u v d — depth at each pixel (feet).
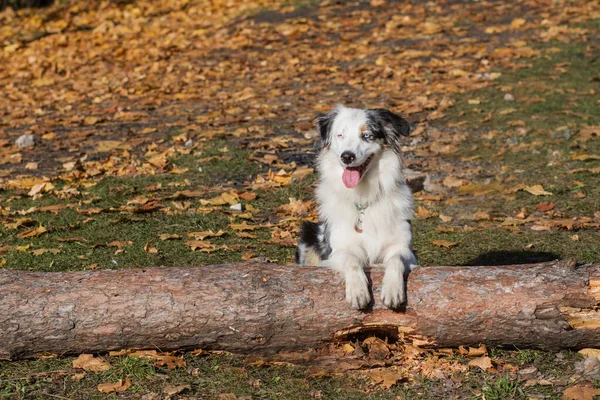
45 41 63.62
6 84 53.62
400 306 17.74
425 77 46.91
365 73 48.55
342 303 17.76
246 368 18.01
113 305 17.71
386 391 17.17
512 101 41.91
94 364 17.88
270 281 17.98
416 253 26.04
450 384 17.39
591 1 59.67
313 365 18.07
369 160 20.86
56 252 26.11
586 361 17.63
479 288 17.67
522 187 31.37
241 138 38.86
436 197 31.04
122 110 45.60
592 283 17.43
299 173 33.50
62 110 46.39
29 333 17.70
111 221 29.09
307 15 62.80
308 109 43.16
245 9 66.90
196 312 17.67
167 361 18.01
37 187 32.65
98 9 74.38
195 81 50.52
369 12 61.82
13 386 17.28
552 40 52.03
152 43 60.64
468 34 54.90
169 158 36.19
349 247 20.70
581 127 37.70
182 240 27.37
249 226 28.14
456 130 38.55
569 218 28.60
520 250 25.93
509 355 18.31
